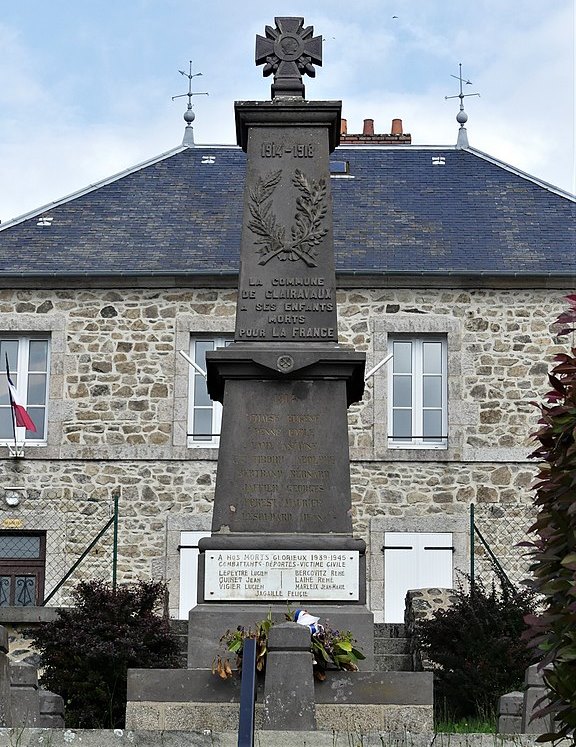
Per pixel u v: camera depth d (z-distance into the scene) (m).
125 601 12.77
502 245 19.59
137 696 9.49
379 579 18.30
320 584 10.12
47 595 18.20
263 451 10.41
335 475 10.38
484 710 11.96
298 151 11.05
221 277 19.05
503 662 12.38
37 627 13.29
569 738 6.00
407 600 14.96
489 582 18.16
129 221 20.22
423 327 18.95
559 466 5.80
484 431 18.73
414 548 18.41
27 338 19.22
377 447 18.64
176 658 12.50
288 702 8.62
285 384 10.53
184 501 18.53
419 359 19.11
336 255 19.25
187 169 21.42
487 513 18.47
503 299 19.09
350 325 18.98
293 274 10.80
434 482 18.56
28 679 9.77
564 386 5.90
